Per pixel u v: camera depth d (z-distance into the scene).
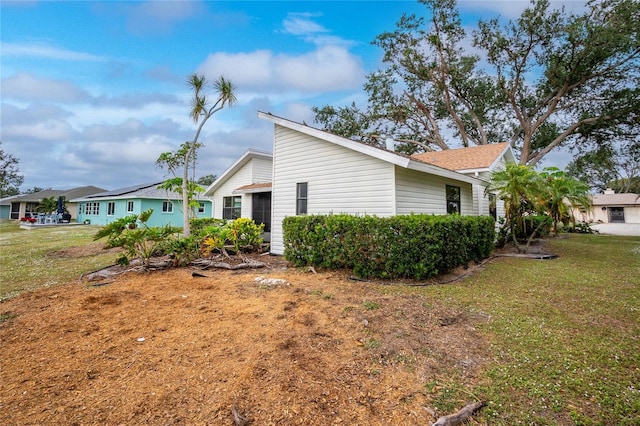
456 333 3.61
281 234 9.94
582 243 12.56
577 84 20.30
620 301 4.81
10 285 6.12
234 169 16.95
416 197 8.55
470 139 27.14
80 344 3.35
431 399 2.42
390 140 11.94
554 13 19.52
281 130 10.19
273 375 2.68
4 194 48.94
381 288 5.46
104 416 2.21
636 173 37.38
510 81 22.81
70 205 36.25
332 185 8.78
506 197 9.56
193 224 12.55
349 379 2.67
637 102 17.88
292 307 4.43
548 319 4.08
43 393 2.47
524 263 8.15
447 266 6.47
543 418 2.23
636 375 2.76
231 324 3.85
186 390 2.51
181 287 5.70
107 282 6.20
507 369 2.85
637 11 17.05
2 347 3.30
